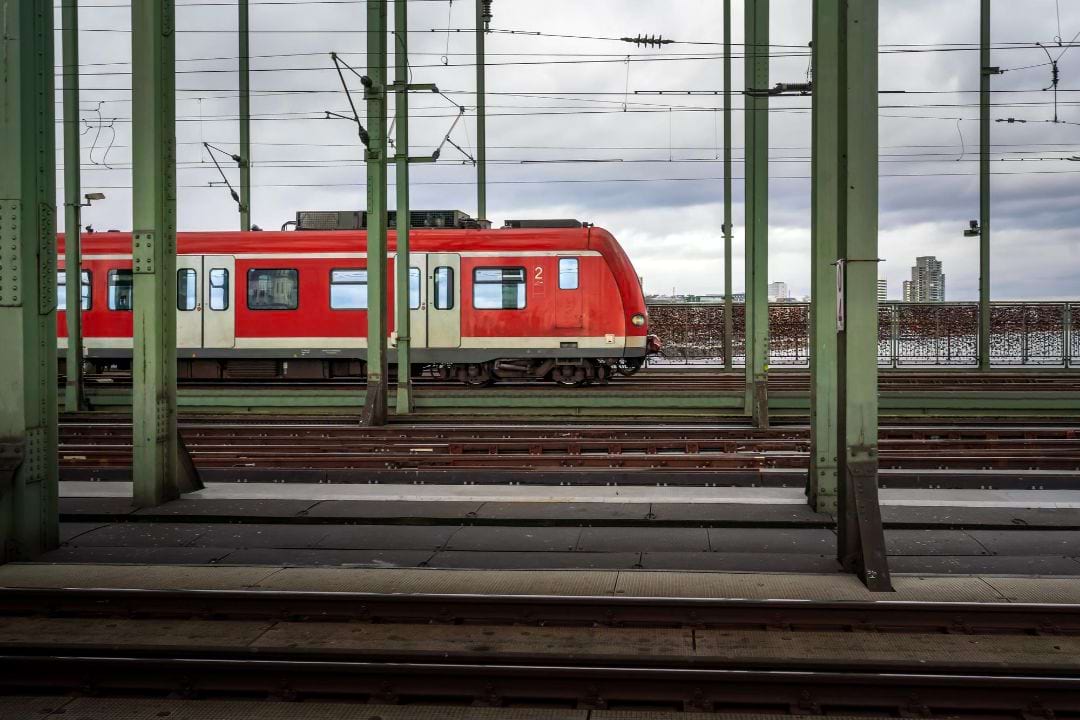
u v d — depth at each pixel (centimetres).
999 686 535
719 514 979
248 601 680
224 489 1152
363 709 548
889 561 802
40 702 561
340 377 2308
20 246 819
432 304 2186
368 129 1653
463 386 2273
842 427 779
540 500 1063
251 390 1834
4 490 821
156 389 1041
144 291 1037
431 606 668
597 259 2169
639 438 1479
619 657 582
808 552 852
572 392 1784
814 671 576
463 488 1156
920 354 3056
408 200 1789
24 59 820
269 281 2217
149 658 606
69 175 1850
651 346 2261
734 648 606
